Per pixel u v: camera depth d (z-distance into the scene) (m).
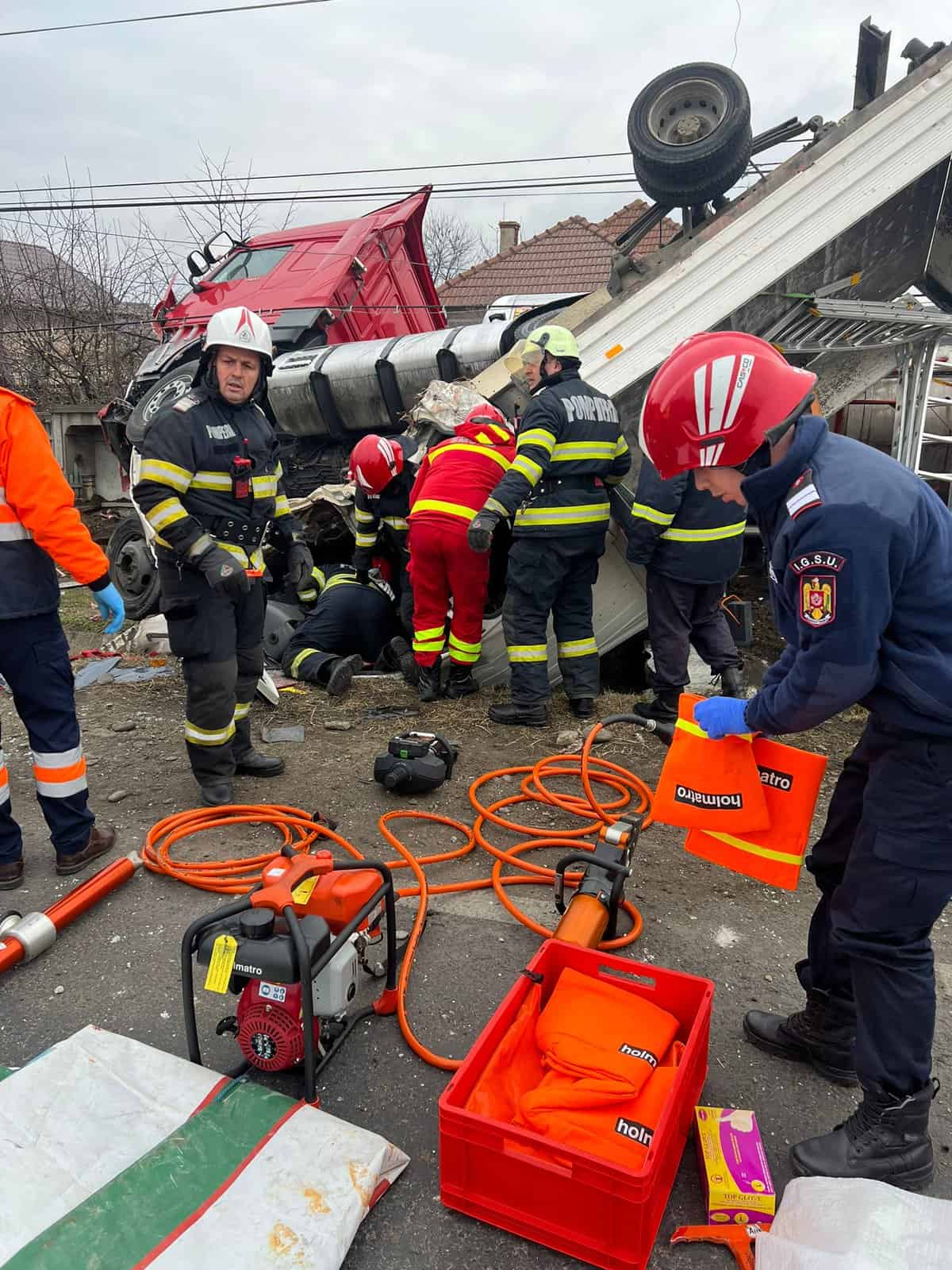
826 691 1.75
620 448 4.70
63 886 3.27
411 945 2.78
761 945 2.96
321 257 8.30
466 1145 1.85
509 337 6.38
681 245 5.36
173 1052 2.41
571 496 4.56
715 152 4.75
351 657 5.53
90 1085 2.04
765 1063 2.43
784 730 1.94
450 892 3.21
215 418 3.55
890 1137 1.98
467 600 5.03
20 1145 1.88
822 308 4.76
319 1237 1.72
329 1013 2.19
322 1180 1.84
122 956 2.84
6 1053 2.41
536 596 4.72
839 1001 2.30
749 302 4.88
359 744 4.66
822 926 2.29
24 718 3.22
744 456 1.88
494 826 3.76
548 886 3.30
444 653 5.61
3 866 3.22
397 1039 2.47
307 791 4.06
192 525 3.43
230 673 3.74
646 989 2.24
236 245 9.21
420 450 5.56
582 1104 1.92
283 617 6.13
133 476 7.40
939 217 5.06
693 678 5.20
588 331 4.90
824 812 3.88
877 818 1.87
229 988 2.21
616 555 5.18
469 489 4.85
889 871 1.84
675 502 4.31
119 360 17.16
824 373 5.43
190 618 3.62
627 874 2.66
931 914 1.85
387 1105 2.23
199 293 8.91
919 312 4.90
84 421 10.33
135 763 4.43
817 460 1.76
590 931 2.53
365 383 6.98
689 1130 2.15
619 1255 1.76
